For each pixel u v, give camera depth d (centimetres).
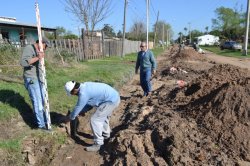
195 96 573
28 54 419
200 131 421
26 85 438
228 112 430
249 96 441
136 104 646
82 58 1334
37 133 434
